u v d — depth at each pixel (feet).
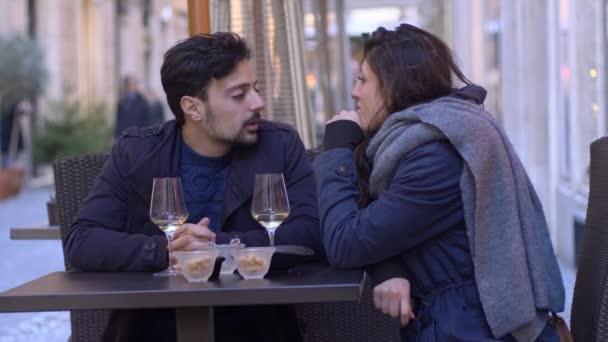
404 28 10.09
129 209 11.11
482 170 9.07
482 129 9.18
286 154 11.32
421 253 9.43
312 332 12.39
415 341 9.41
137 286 8.82
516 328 8.95
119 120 61.98
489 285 9.00
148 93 74.02
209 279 9.28
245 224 11.02
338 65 46.29
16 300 8.50
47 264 32.22
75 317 12.51
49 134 68.33
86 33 91.20
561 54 30.30
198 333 8.90
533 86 32.58
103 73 93.86
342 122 10.15
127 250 10.19
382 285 9.50
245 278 9.20
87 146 68.64
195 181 11.10
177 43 11.03
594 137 25.48
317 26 35.73
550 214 31.81
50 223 13.89
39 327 21.91
